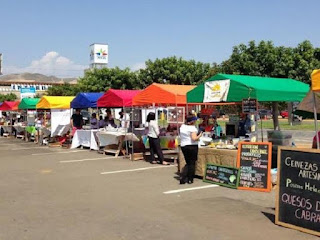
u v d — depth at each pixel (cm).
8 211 672
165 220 607
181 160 1003
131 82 4119
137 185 885
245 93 956
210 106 1842
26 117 2383
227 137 1062
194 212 650
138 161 1296
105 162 1279
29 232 557
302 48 2858
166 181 930
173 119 1305
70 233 550
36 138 2094
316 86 685
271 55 2816
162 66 3891
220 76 1023
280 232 545
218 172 881
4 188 872
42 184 913
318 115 975
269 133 908
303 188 551
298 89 1098
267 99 971
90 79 4159
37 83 11025
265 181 798
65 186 885
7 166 1220
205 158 930
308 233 538
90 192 817
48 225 589
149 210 667
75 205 708
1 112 2845
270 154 801
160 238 525
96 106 1717
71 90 5731
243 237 525
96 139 1634
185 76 3834
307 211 544
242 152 841
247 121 1081
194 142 880
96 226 582
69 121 1936
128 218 620
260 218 612
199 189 833
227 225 578
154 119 1229
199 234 539
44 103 1959
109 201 735
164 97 1291
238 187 828
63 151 1638
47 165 1228
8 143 2127
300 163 558
